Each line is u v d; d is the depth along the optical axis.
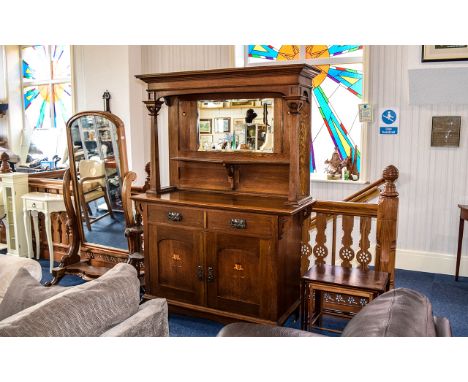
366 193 4.09
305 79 2.87
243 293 2.93
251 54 5.19
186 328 3.09
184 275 3.14
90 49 5.82
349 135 4.77
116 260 3.88
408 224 4.43
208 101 3.27
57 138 6.80
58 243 4.55
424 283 4.04
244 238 2.85
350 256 3.12
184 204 3.01
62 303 1.42
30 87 7.13
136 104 5.69
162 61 5.57
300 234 3.18
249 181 3.21
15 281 1.77
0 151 6.72
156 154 3.32
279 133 3.04
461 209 3.96
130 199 3.60
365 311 1.38
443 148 4.21
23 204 4.43
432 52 3.84
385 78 4.34
